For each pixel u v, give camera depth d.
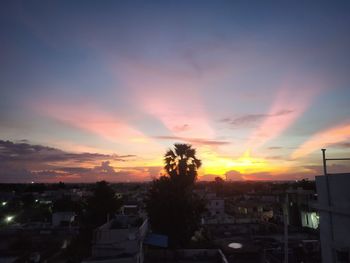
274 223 47.12
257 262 27.08
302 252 25.83
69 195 86.88
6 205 74.00
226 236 39.16
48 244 36.25
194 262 25.02
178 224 30.09
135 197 86.75
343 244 10.14
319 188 11.48
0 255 31.80
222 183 132.50
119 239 19.94
